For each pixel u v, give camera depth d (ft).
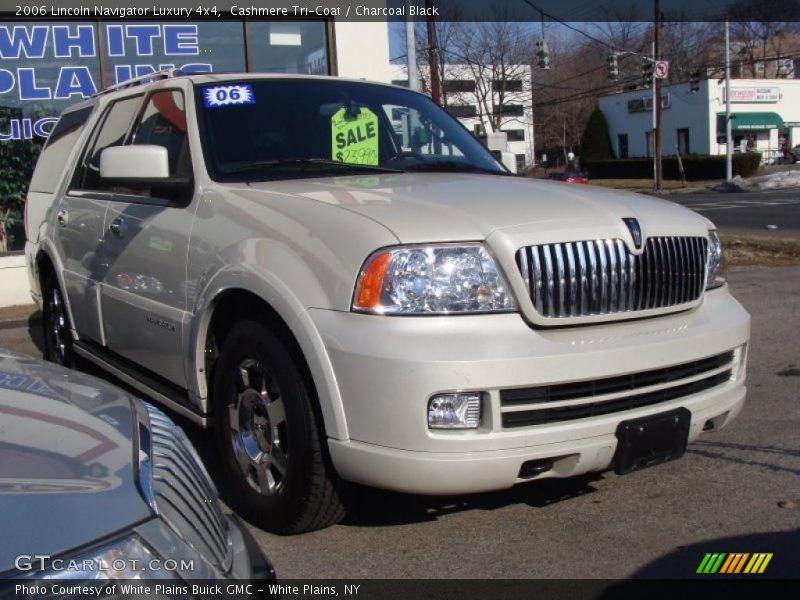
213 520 7.29
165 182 13.60
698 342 11.54
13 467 6.07
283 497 11.28
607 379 10.69
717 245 13.08
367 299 10.18
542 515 12.42
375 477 10.18
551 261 10.62
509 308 10.42
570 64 201.57
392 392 9.87
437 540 11.67
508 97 160.56
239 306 12.44
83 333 17.44
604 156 197.57
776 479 13.74
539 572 10.75
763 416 17.11
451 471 9.91
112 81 33.17
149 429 7.47
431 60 73.92
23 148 32.24
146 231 14.25
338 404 10.29
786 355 22.24
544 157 220.64
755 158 153.38
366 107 15.78
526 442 10.12
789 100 186.50
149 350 14.38
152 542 5.94
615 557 11.12
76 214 17.26
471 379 9.87
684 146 183.42
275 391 11.48
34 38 31.89
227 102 14.60
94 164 17.48
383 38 36.50
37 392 7.67
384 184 12.67
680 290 11.80
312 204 11.46
